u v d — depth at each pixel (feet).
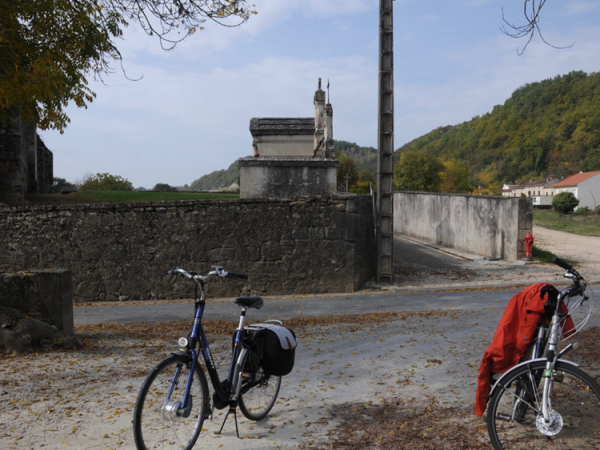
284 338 12.73
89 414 13.55
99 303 45.14
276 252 45.85
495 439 10.27
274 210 45.80
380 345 21.91
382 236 48.93
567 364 9.93
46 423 12.87
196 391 11.26
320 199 45.83
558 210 203.21
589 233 111.34
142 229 45.98
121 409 13.93
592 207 277.23
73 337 22.26
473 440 11.34
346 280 45.78
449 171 351.67
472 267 56.34
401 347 21.30
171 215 45.93
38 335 21.34
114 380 16.87
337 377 17.30
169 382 10.71
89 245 46.16
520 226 58.39
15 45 35.81
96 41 36.50
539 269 53.98
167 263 45.98
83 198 78.95
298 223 45.83
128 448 11.35
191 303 42.65
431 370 17.61
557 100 555.69
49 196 74.84
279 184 55.72
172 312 37.01
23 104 40.45
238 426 12.76
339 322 29.22
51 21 35.68
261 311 36.29
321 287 45.75
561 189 301.43
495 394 10.43
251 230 45.80
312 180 55.67
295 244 45.83
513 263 57.77
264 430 12.50
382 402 14.52
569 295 10.53
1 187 64.44
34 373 17.49
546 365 10.07
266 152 86.53
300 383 16.71
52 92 37.27
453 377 16.67
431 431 12.09
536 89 604.08
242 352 12.29
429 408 13.74
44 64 35.60
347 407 14.19
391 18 48.83
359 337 24.00
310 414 13.66
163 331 27.30
